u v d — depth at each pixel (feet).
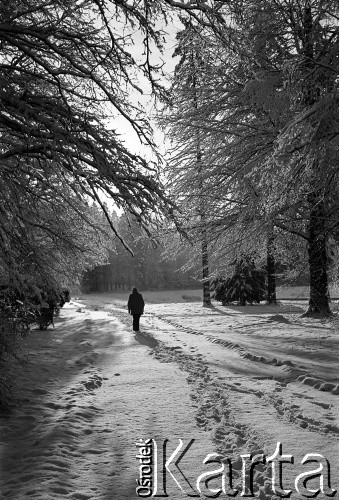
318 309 59.06
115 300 177.17
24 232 22.65
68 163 19.22
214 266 72.54
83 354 36.86
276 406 20.45
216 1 16.43
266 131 51.90
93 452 15.38
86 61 18.86
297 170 40.14
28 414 20.02
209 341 43.75
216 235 65.00
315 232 56.34
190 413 19.66
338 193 45.03
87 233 33.91
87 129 19.24
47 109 19.20
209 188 58.90
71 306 132.67
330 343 37.76
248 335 47.11
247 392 23.31
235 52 17.89
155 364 31.40
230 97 55.88
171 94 19.95
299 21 48.91
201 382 25.71
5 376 21.61
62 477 13.19
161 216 20.89
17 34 18.11
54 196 25.77
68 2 17.90
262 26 47.44
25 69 20.43
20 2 18.53
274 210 48.26
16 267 17.11
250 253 66.18
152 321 69.92
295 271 65.41
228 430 17.33
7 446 16.25
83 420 18.78
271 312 81.61
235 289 107.96
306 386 24.43
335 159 39.73
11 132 19.99
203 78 53.78
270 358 32.94
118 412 19.98
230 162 55.16
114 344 42.68
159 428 17.71
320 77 43.16
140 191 19.93
